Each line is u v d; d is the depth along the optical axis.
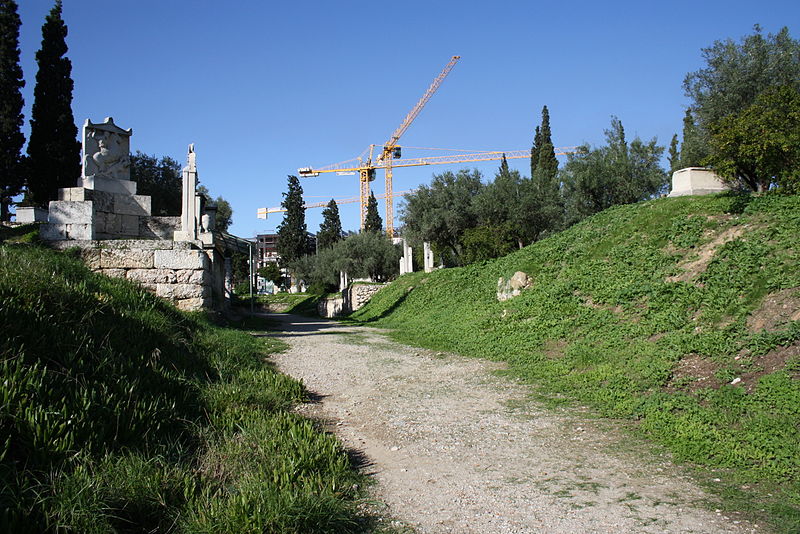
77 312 6.63
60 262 9.20
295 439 5.21
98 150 17.19
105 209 16.92
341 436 6.30
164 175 41.56
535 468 5.23
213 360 8.60
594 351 9.90
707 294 10.16
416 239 35.97
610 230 17.48
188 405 5.86
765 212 12.77
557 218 30.33
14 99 33.50
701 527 3.87
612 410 7.03
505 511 4.23
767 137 13.38
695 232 13.75
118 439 4.39
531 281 16.88
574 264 16.41
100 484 3.58
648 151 27.48
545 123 48.44
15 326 5.14
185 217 16.47
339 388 8.97
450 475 5.07
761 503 4.23
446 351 12.94
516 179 31.88
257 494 3.92
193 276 14.52
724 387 6.81
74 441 3.98
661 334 9.72
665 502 4.33
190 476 4.20
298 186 71.94
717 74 22.62
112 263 14.02
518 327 13.40
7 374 4.26
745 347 7.69
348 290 39.19
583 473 5.05
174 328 9.49
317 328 20.47
